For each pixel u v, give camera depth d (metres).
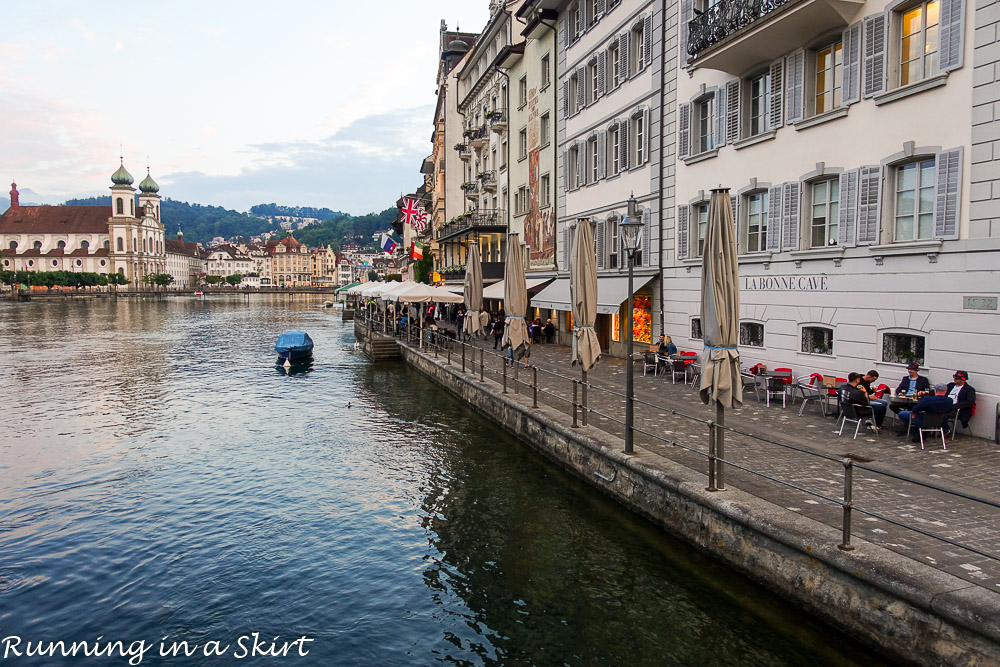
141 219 187.88
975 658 5.52
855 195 14.37
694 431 12.85
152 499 12.52
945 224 12.25
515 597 8.55
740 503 8.39
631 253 11.57
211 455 15.63
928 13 12.83
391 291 32.41
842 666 6.78
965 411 11.63
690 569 9.03
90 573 9.45
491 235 44.47
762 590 7.87
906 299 13.11
